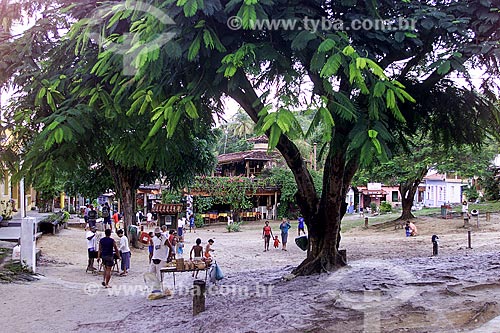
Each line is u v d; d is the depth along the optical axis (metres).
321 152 6.68
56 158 6.60
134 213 22.17
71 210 46.66
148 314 9.06
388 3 7.00
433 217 33.28
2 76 8.33
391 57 7.59
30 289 11.43
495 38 6.87
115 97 6.65
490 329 5.18
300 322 6.37
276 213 44.19
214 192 39.84
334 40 5.31
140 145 7.58
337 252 10.90
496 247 18.08
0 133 7.89
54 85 7.27
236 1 5.27
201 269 12.02
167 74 6.16
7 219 23.45
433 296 7.07
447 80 8.98
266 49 5.66
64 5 8.41
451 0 7.43
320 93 5.44
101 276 13.91
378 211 48.34
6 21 8.66
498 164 35.06
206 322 7.50
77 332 8.01
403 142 9.60
